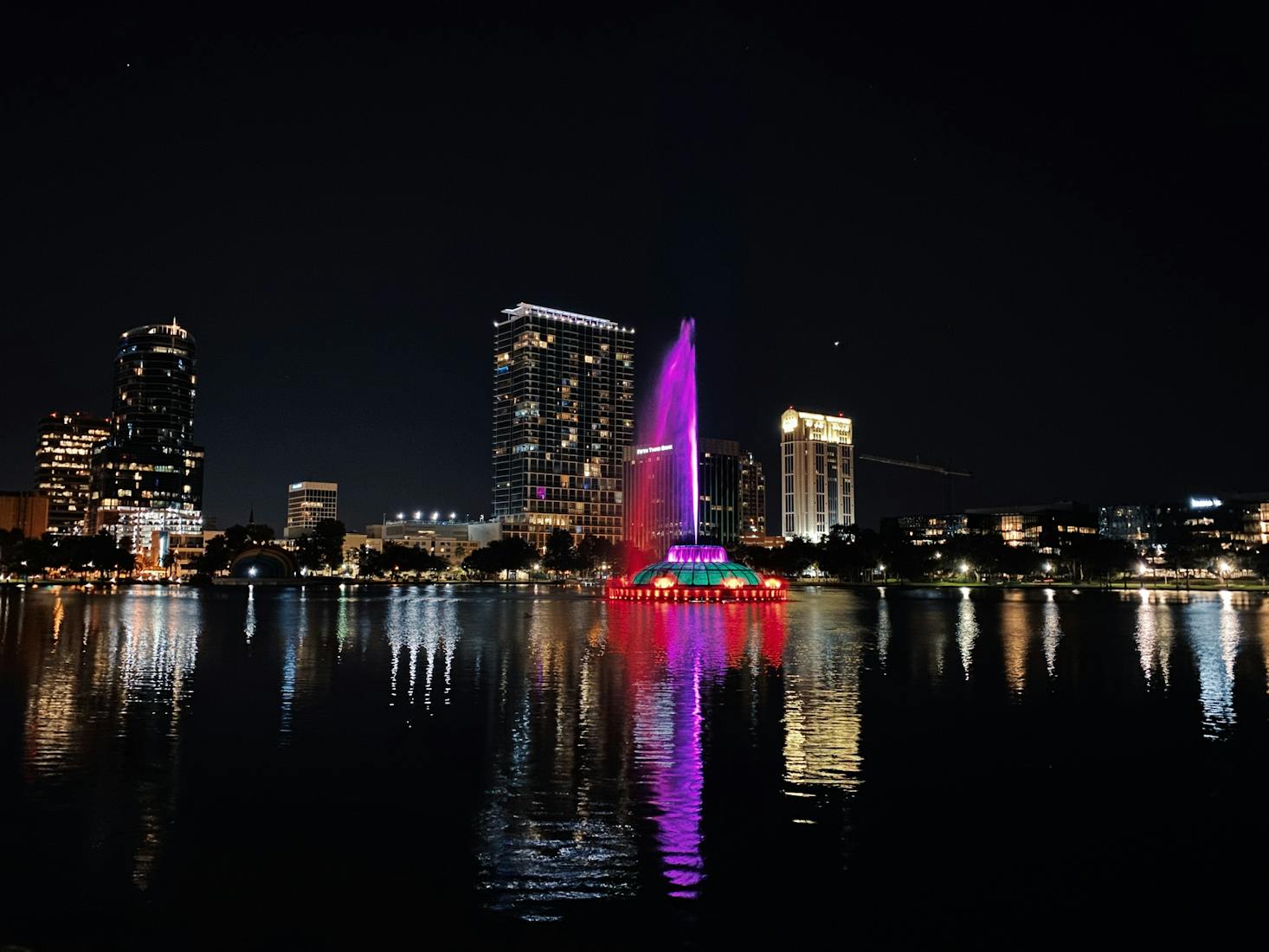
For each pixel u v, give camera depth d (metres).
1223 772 19.19
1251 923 11.61
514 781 18.42
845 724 24.88
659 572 122.56
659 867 13.48
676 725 24.50
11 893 12.45
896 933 11.32
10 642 50.94
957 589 193.00
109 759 20.30
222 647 47.56
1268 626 66.38
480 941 11.05
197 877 13.07
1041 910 12.00
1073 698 29.73
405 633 58.81
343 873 13.20
